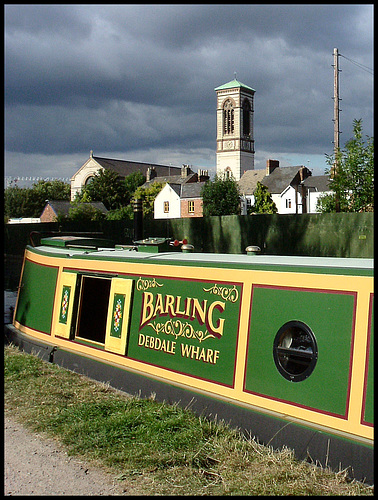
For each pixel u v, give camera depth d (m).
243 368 5.70
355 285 4.91
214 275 6.20
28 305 9.56
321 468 4.82
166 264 6.82
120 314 7.33
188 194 68.00
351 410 4.75
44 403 6.81
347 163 19.28
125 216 57.03
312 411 5.02
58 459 5.42
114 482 4.92
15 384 7.56
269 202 56.72
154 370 6.76
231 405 5.68
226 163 120.12
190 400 6.15
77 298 8.27
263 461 5.03
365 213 15.59
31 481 4.95
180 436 5.61
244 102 120.38
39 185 111.19
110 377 7.33
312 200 67.06
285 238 17.39
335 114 23.73
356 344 4.80
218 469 5.06
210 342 6.11
